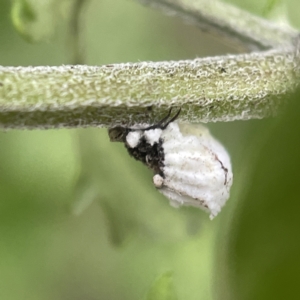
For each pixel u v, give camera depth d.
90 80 0.09
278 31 0.10
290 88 0.09
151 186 0.11
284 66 0.09
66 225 0.12
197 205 0.09
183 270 0.11
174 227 0.11
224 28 0.10
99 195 0.11
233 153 0.10
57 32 0.11
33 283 0.12
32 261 0.12
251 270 0.08
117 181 0.11
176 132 0.09
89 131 0.11
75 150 0.11
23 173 0.11
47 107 0.09
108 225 0.11
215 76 0.09
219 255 0.08
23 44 0.11
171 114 0.09
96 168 0.11
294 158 0.08
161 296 0.10
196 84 0.09
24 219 0.11
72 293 0.12
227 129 0.10
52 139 0.11
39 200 0.11
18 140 0.11
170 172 0.09
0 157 0.11
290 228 0.08
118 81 0.09
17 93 0.09
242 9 0.11
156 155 0.09
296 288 0.08
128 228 0.11
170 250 0.11
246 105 0.09
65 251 0.12
